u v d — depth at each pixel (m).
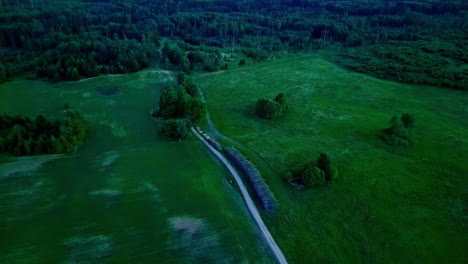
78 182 58.53
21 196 54.31
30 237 46.59
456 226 49.50
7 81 105.19
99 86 104.62
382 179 59.94
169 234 48.22
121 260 43.69
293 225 50.31
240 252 45.62
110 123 80.88
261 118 84.75
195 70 121.50
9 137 65.94
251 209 54.06
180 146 71.62
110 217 50.88
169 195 56.25
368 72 118.56
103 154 67.69
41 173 60.25
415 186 58.12
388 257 44.56
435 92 99.44
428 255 44.72
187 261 44.03
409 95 98.00
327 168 58.53
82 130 72.06
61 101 93.12
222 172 63.50
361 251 45.56
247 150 69.88
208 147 71.81
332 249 46.12
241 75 117.56
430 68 113.56
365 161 65.38
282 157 67.38
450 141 72.31
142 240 47.00
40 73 109.00
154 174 61.66
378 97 97.12
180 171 62.84
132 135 75.75
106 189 57.06
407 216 51.44
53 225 48.84
